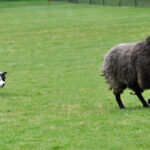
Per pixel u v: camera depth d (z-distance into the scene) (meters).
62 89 18.83
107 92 17.97
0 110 14.74
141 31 35.16
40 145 10.62
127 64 13.66
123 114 13.38
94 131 11.62
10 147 10.55
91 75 21.92
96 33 35.75
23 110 14.77
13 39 34.97
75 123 12.50
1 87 17.92
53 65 24.92
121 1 55.62
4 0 70.38
